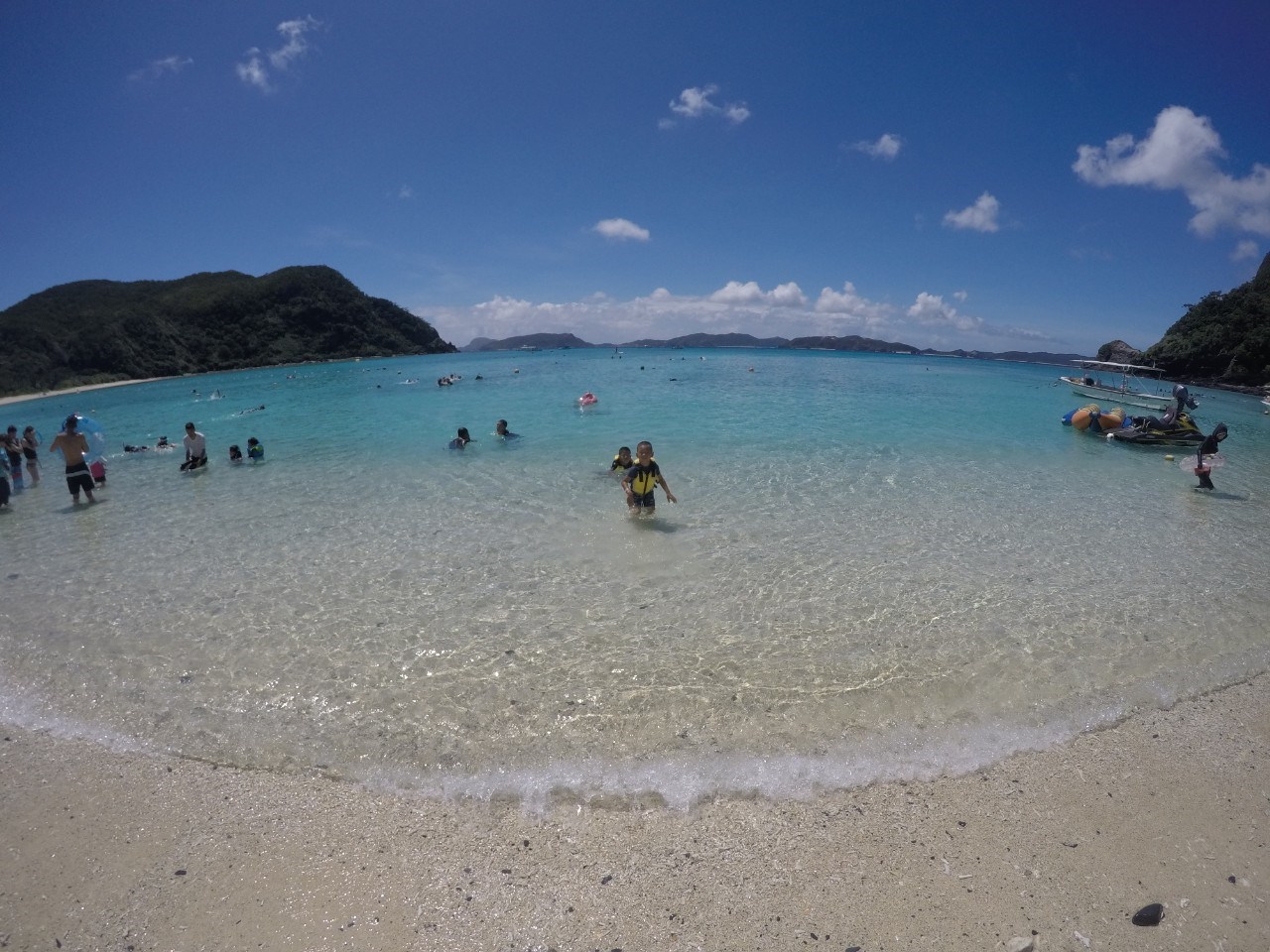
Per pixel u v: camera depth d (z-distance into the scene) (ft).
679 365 208.95
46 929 11.57
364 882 12.53
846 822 13.93
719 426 66.80
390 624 23.04
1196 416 92.53
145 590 26.53
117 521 36.68
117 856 13.24
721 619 23.07
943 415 79.25
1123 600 24.75
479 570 27.66
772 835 13.60
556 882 12.49
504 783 15.20
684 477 43.21
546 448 54.49
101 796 14.96
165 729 17.44
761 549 29.78
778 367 200.54
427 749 16.40
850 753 16.11
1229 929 11.40
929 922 11.55
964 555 29.27
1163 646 21.34
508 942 11.23
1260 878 12.47
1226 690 18.97
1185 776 15.33
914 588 25.63
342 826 13.97
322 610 24.26
